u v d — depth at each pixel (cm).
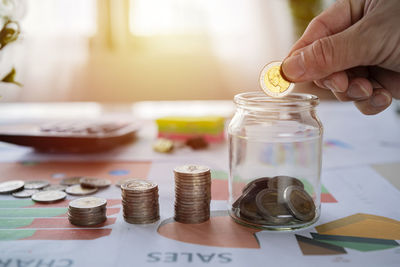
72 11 343
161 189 87
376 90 90
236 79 359
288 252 58
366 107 92
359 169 102
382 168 103
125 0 341
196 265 54
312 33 84
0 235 64
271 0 342
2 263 55
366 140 136
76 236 64
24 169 103
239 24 352
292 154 72
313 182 71
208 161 112
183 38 352
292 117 69
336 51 72
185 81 357
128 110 208
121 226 68
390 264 55
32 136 116
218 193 85
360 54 72
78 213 67
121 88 354
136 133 140
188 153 121
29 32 341
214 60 355
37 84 348
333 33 84
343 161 110
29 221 70
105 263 55
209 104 235
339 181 93
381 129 153
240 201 69
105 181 91
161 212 74
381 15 71
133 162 110
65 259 56
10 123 159
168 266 54
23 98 348
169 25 351
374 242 62
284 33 345
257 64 355
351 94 87
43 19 342
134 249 59
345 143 132
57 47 347
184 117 140
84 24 346
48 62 347
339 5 83
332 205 78
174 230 66
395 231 66
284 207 66
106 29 345
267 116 69
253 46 353
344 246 60
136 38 349
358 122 166
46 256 57
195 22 351
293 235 64
